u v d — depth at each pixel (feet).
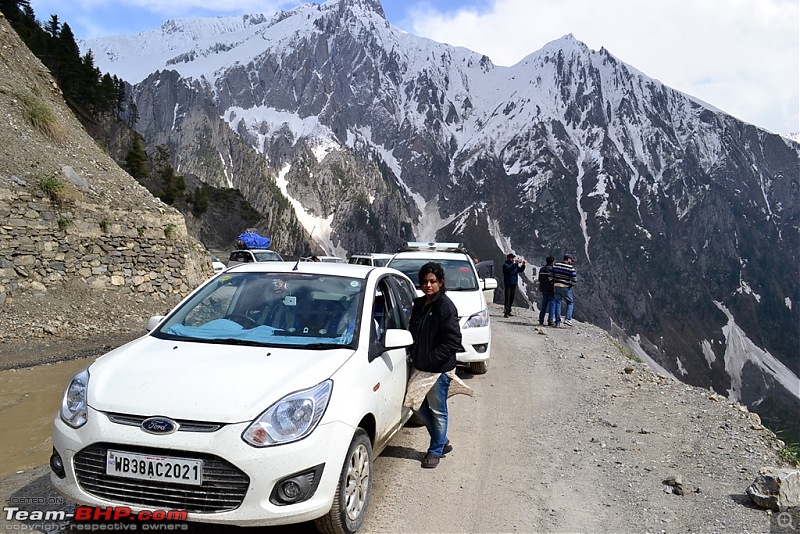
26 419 23.56
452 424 23.02
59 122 57.62
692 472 18.26
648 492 16.61
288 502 11.49
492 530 14.06
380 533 13.61
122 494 11.51
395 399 16.44
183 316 15.92
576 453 19.94
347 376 13.37
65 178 48.14
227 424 11.40
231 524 11.25
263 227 307.37
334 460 12.05
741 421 24.53
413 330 17.61
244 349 14.02
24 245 42.34
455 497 15.93
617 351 45.24
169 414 11.50
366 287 16.65
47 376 31.09
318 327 15.12
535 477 17.61
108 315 45.29
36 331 39.60
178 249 54.85
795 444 23.18
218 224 280.72
